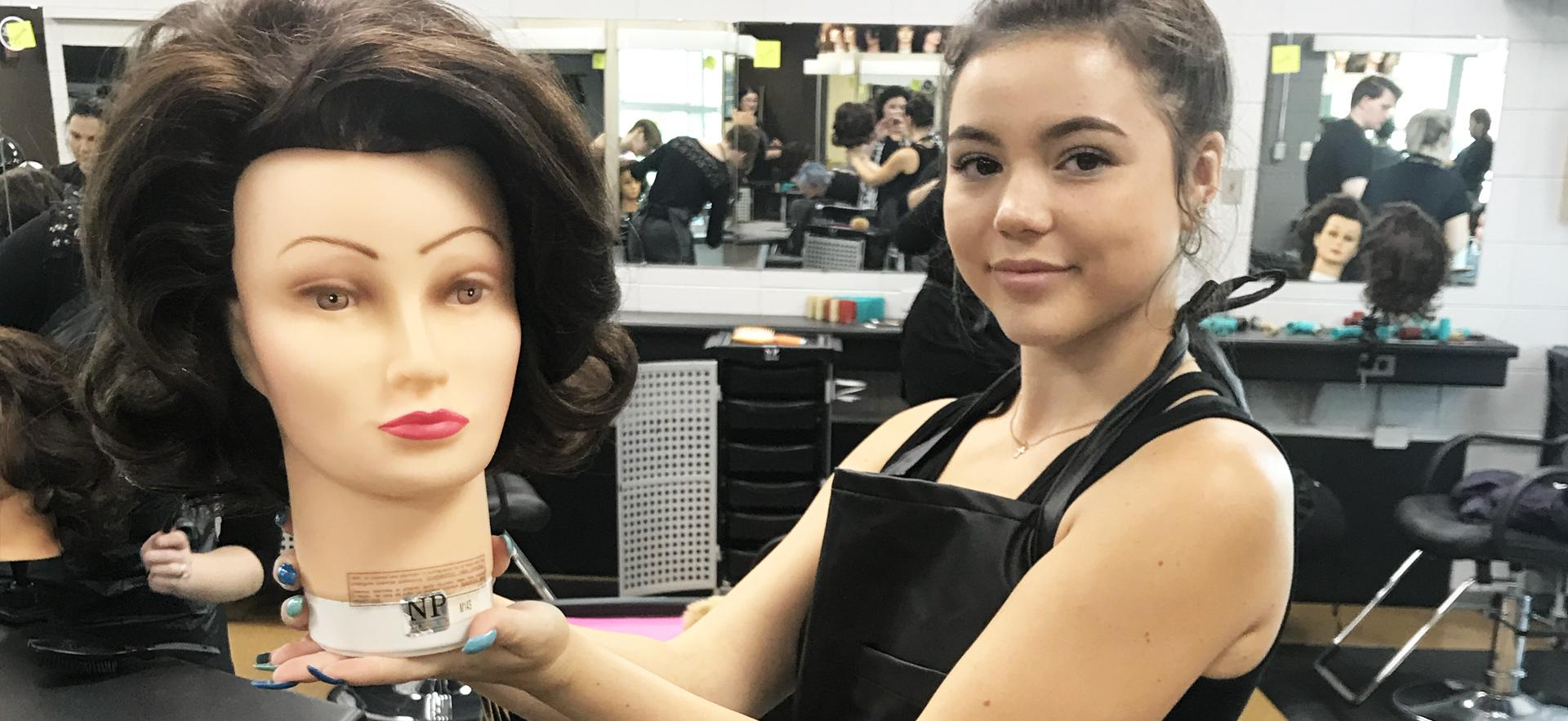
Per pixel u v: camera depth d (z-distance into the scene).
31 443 1.16
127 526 1.30
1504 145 3.50
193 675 1.03
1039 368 0.95
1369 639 3.33
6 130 3.53
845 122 3.60
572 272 0.70
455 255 0.63
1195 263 0.88
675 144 3.64
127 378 0.68
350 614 0.65
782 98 3.61
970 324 2.28
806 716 0.97
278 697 1.00
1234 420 0.80
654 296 3.75
